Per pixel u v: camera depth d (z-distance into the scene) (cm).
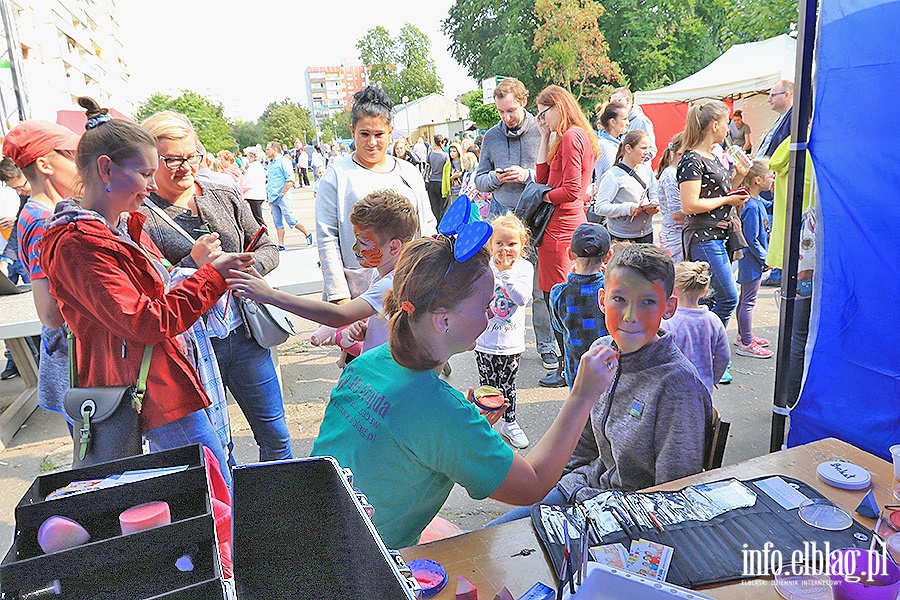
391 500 128
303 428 366
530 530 126
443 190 971
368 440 125
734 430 318
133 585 79
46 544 85
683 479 142
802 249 227
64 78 2997
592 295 263
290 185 976
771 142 434
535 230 368
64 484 101
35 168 198
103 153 165
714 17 3812
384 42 7450
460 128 4081
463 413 123
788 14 1967
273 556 86
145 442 185
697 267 248
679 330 246
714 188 350
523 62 3925
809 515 123
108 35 5747
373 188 281
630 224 441
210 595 74
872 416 205
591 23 3603
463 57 4562
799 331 235
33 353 435
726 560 112
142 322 165
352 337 240
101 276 161
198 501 96
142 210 223
